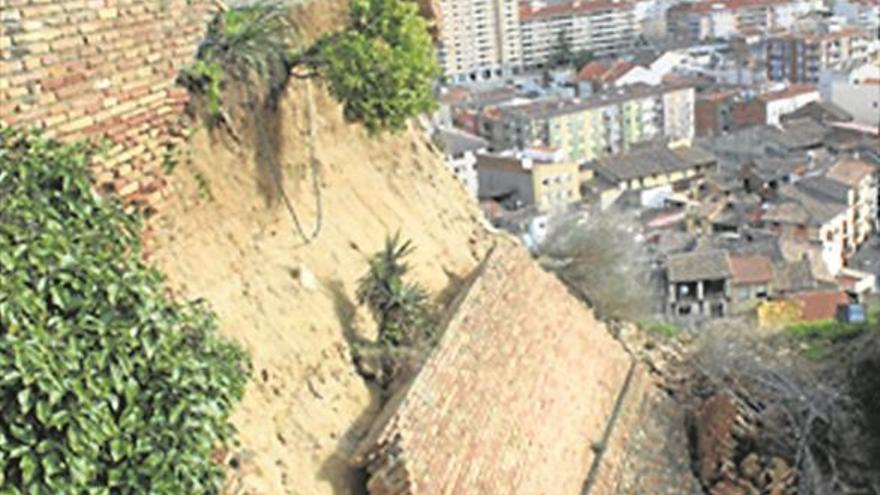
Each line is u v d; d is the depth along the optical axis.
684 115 115.88
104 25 12.26
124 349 9.61
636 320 24.22
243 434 11.95
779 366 22.25
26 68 11.11
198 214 13.66
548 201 79.81
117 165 12.15
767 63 136.50
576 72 143.88
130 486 9.38
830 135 94.81
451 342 14.65
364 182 18.12
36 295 9.16
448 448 13.23
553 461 15.52
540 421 15.78
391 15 16.53
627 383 19.56
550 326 18.08
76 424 8.99
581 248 24.09
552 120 107.06
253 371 12.77
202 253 13.46
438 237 19.08
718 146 94.44
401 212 18.58
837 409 21.08
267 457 12.03
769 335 24.12
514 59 157.38
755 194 80.19
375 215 17.81
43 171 10.05
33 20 11.26
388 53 16.06
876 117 108.00
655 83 123.31
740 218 72.31
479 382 14.77
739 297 48.41
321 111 17.34
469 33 153.38
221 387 10.48
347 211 17.16
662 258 50.19
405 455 12.34
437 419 13.34
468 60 154.12
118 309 9.83
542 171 83.56
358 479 12.69
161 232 12.84
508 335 16.38
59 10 11.62
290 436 12.66
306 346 13.99
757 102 111.25
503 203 84.62
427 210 19.45
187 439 9.84
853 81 111.44
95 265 9.76
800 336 24.17
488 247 20.12
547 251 24.23
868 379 21.64
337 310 15.05
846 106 109.44
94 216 10.34
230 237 14.12
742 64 132.25
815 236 68.81
